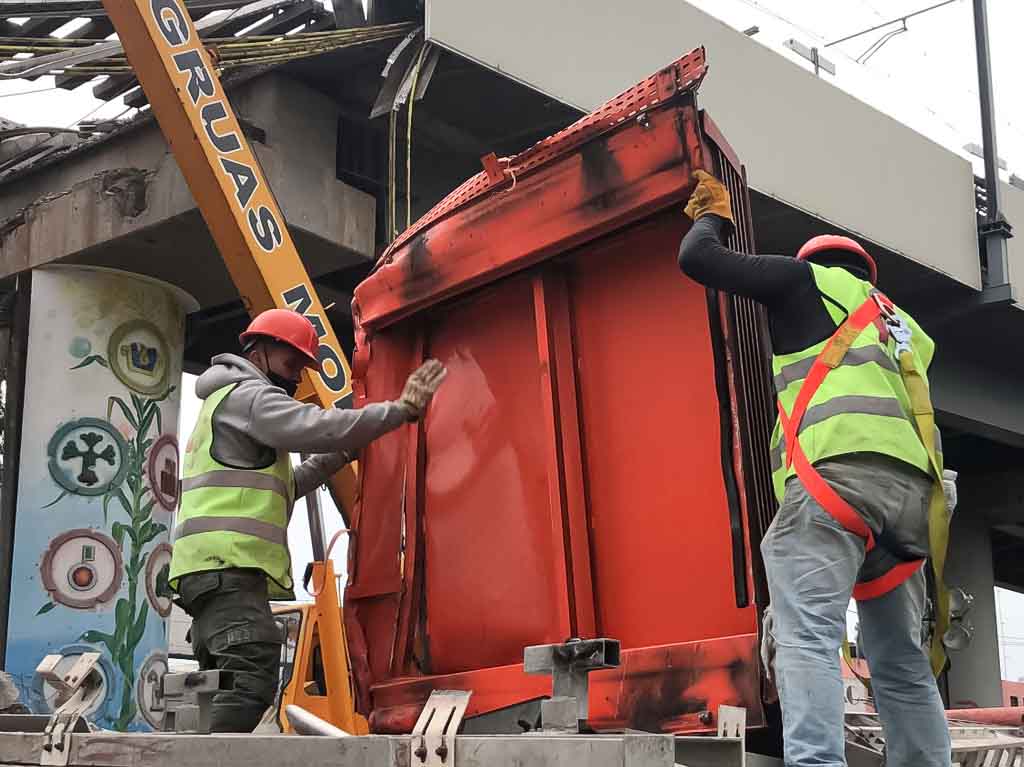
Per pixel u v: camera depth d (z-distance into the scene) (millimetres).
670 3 10992
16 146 10539
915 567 2971
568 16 9969
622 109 3686
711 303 3535
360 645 4422
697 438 3607
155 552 10047
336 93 10297
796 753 2670
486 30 9250
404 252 4523
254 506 3887
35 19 9352
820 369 2977
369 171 10719
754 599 3316
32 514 9516
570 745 2229
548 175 3953
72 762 3020
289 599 4113
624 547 3748
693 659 3354
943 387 16766
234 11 9375
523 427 4117
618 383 3855
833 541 2818
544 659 2623
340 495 6359
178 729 3605
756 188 11609
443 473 4359
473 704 3939
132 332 10203
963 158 14555
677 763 2461
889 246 13180
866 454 2865
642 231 3830
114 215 9656
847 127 12867
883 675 3146
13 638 9258
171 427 10453
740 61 11695
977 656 21625
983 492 22516
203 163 8094
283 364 4242
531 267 4102
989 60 15125
